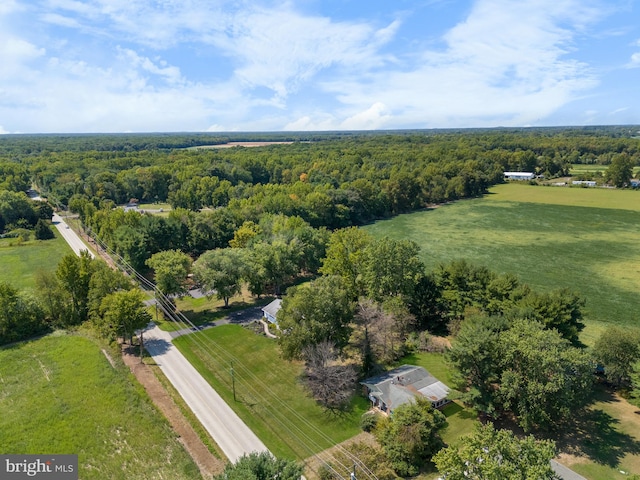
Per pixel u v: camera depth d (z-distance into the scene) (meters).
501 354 41.47
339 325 50.78
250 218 110.69
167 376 49.94
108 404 43.53
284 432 41.12
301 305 48.50
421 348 57.31
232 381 49.31
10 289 57.50
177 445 38.53
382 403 44.47
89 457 36.53
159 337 59.72
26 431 39.41
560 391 38.66
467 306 58.34
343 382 45.81
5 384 46.97
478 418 43.69
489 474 25.05
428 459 37.53
